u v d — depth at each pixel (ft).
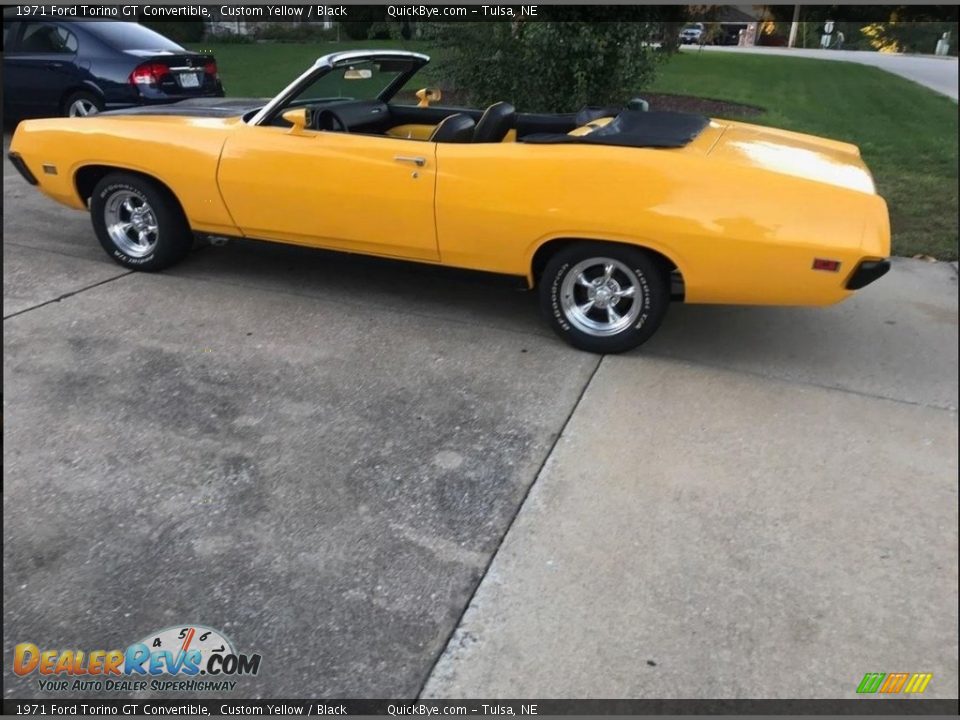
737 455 11.12
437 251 14.24
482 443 11.25
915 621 8.25
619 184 12.60
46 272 17.03
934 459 11.15
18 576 8.47
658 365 13.76
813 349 14.55
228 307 15.64
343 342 14.29
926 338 15.12
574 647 7.84
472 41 30.09
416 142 13.98
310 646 7.77
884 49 152.15
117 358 13.32
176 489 10.00
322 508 9.76
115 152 16.02
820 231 11.91
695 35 132.26
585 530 9.51
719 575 8.82
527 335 14.85
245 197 15.21
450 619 8.14
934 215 23.17
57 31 28.53
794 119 40.88
